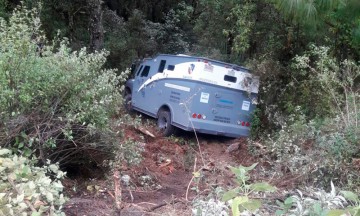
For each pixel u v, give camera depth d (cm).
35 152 567
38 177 432
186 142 1124
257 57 1256
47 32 1483
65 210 529
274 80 1152
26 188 387
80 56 609
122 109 834
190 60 1123
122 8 2280
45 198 419
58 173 484
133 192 666
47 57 588
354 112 736
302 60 909
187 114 1092
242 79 1132
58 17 1579
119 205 572
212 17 1562
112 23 1956
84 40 1659
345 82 822
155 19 2334
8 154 497
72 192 614
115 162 653
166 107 1188
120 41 1786
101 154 645
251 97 1135
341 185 635
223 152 1061
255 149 981
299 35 1159
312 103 1027
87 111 574
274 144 827
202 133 1120
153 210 566
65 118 562
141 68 1360
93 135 609
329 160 651
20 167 427
